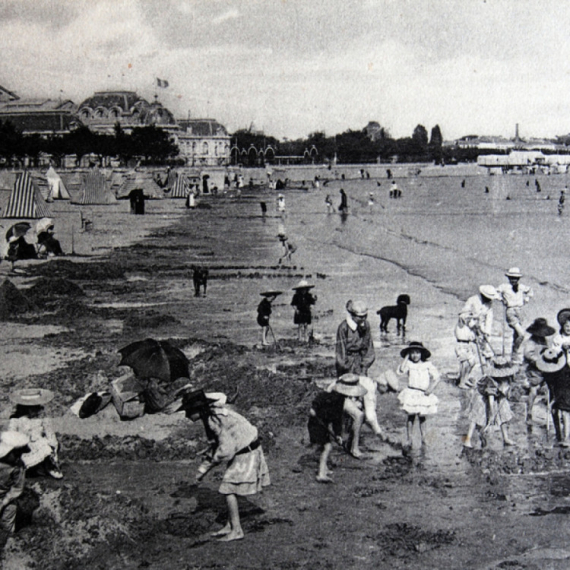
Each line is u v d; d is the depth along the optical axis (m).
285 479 10.65
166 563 8.26
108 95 162.50
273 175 155.38
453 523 9.22
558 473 10.87
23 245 37.50
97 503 9.36
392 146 179.88
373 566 8.13
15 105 135.75
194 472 10.89
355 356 13.06
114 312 23.98
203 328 21.73
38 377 15.77
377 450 11.87
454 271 33.53
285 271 34.06
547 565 8.10
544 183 132.38
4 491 8.70
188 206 78.88
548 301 25.91
